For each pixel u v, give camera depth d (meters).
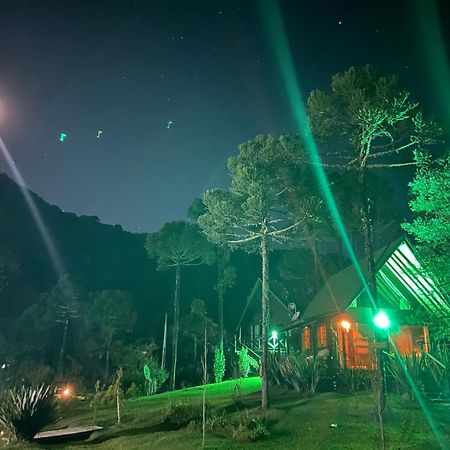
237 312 52.72
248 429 11.06
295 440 10.14
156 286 58.91
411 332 19.91
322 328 21.77
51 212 62.47
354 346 19.42
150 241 36.22
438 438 9.65
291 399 14.81
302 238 15.99
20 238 54.34
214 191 16.12
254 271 60.66
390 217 23.42
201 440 10.42
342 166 14.50
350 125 14.09
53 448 11.05
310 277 38.66
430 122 12.73
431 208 13.00
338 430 10.58
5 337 37.47
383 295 20.78
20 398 12.63
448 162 13.09
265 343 14.40
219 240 16.64
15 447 11.29
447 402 12.96
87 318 37.72
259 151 15.14
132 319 37.44
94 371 34.84
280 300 39.03
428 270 13.55
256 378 24.48
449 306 14.66
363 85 13.48
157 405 16.38
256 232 16.11
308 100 14.04
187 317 42.09
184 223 36.41
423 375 14.24
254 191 14.52
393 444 9.30
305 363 16.55
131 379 27.69
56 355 36.38
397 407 12.47
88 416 15.69
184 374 37.62
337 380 16.20
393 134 13.93
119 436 11.80
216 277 61.66
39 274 52.31
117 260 61.66
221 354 30.30
